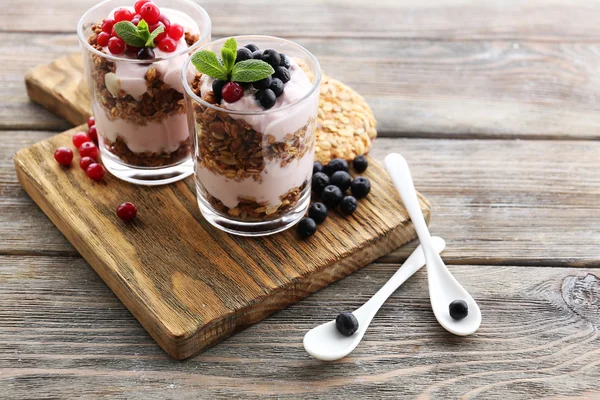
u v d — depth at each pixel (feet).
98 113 2.70
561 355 2.46
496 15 3.51
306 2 3.55
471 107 3.13
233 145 2.48
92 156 2.81
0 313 2.52
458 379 2.41
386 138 3.02
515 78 3.25
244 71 2.44
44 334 2.48
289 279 2.53
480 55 3.34
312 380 2.41
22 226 2.73
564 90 3.21
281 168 2.53
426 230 2.63
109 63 2.60
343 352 2.43
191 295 2.49
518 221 2.77
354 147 2.81
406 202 2.68
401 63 3.30
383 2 3.56
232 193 2.56
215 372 2.42
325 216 2.67
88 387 2.39
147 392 2.38
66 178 2.76
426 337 2.49
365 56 3.32
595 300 2.57
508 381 2.41
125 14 2.65
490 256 2.68
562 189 2.86
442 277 2.57
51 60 3.24
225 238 2.63
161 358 2.45
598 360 2.45
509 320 2.53
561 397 2.38
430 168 2.92
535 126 3.07
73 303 2.55
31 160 2.80
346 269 2.62
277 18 3.47
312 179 2.74
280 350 2.47
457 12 3.52
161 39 2.62
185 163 2.76
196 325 2.42
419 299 2.57
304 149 2.55
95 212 2.68
